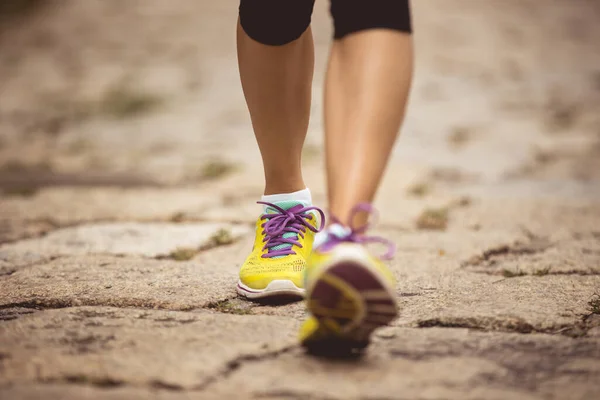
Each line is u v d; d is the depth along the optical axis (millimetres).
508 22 20094
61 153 8688
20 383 2051
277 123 2809
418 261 3857
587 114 10656
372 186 2213
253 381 2080
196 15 21531
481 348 2391
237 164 7773
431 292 3127
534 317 2676
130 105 11953
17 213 5383
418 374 2152
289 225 3041
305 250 3035
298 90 2750
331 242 2100
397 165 7598
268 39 2574
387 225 5008
